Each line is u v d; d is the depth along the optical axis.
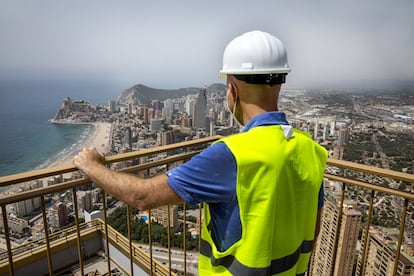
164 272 3.16
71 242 3.72
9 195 1.34
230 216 0.95
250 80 0.98
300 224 1.02
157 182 0.99
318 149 1.09
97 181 1.18
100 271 3.66
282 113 1.02
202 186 0.92
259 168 0.89
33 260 3.38
